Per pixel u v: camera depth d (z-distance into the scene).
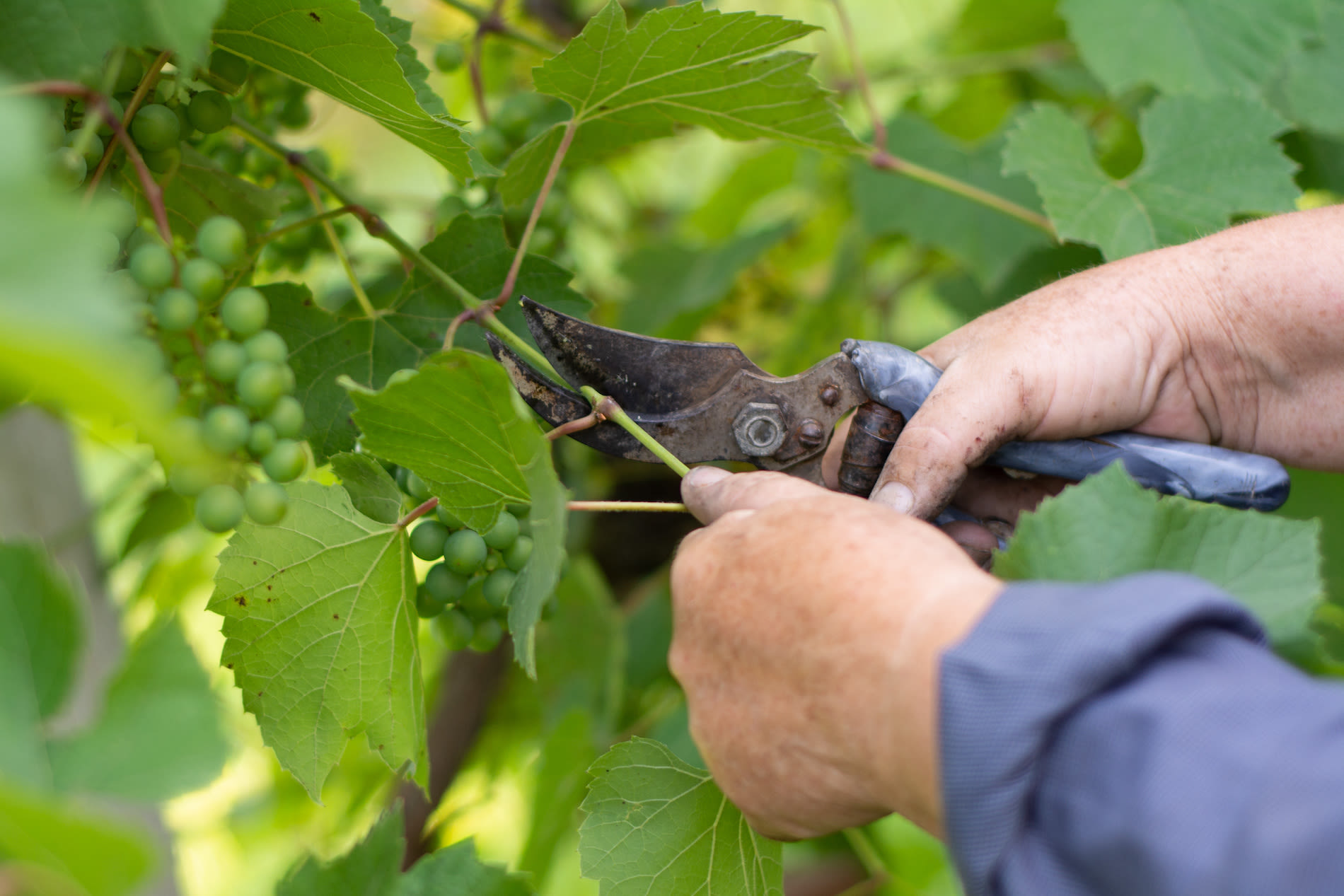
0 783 0.44
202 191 1.08
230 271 1.02
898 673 0.69
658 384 1.05
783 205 2.58
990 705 0.63
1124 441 1.06
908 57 2.46
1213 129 1.39
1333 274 1.05
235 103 1.25
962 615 0.68
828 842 1.89
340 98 1.00
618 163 2.38
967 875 0.65
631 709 1.89
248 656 0.99
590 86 1.09
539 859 1.67
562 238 1.44
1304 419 1.11
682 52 1.05
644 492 2.01
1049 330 1.04
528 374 1.03
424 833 1.65
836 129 1.20
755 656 0.78
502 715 2.04
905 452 1.00
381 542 1.01
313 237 1.41
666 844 1.03
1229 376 1.10
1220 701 0.60
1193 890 0.55
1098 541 0.90
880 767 0.72
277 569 0.97
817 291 2.48
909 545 0.75
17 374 0.36
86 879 0.49
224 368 0.82
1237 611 0.65
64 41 0.79
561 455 1.78
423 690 1.06
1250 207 1.34
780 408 1.06
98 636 1.45
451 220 1.17
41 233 0.41
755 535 0.81
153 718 0.63
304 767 1.02
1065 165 1.38
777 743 0.78
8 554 0.63
